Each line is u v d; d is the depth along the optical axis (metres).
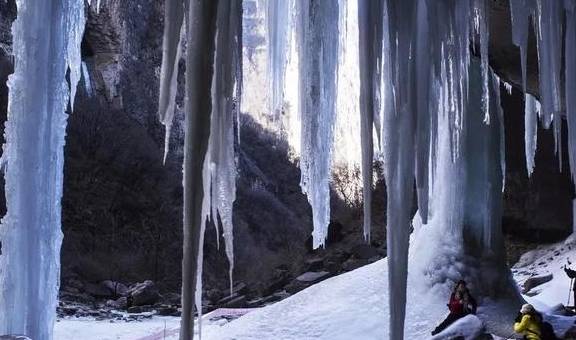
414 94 4.86
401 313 4.69
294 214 44.66
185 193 3.72
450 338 9.59
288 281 28.69
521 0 5.88
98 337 17.66
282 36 6.09
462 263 11.89
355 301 12.09
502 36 8.42
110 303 26.23
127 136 35.28
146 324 20.92
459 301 10.44
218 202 4.19
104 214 32.59
